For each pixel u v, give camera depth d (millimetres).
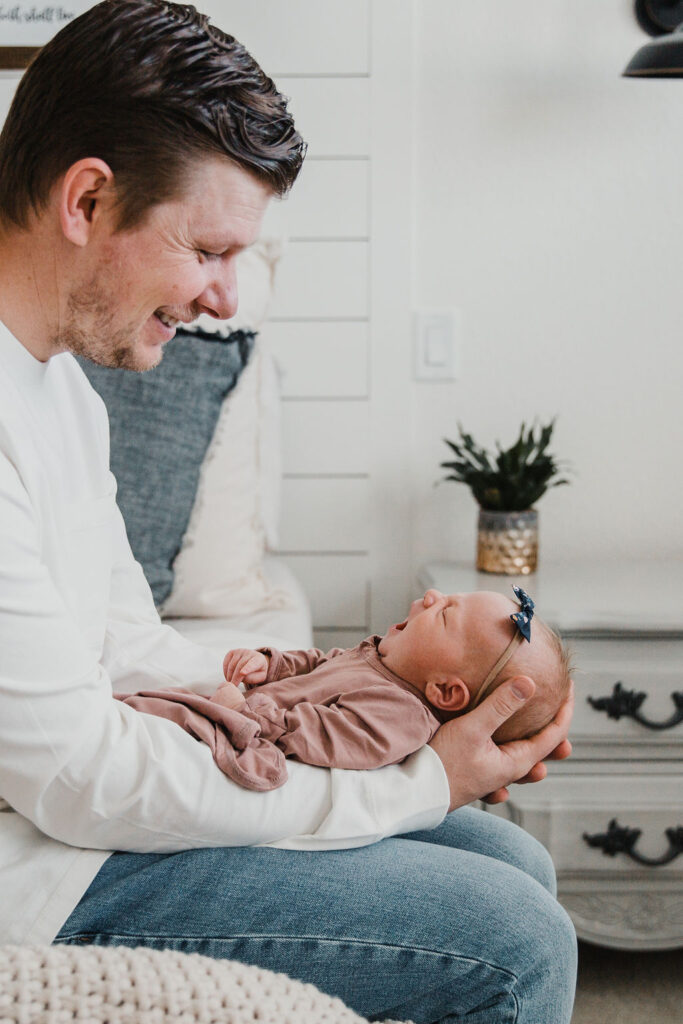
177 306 947
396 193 2062
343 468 2148
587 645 1698
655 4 1985
